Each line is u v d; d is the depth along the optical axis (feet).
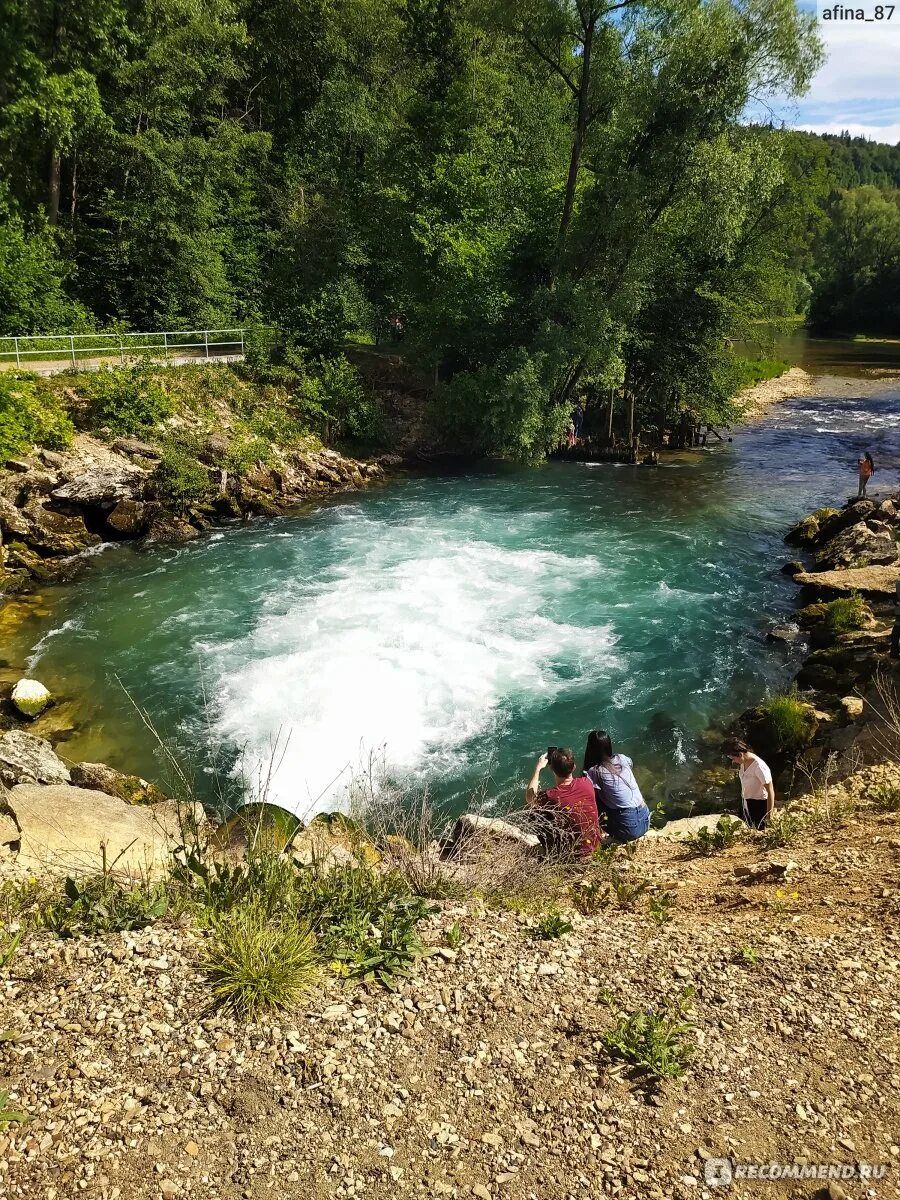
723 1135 9.95
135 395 63.93
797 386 141.08
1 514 51.01
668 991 12.69
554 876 18.28
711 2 72.95
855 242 256.32
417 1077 10.79
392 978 12.75
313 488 70.28
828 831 20.45
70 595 47.52
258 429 72.13
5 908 14.62
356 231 98.58
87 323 77.87
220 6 90.74
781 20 69.31
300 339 84.53
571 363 81.71
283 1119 10.01
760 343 109.60
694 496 71.56
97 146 85.66
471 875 17.44
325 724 32.86
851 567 49.32
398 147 96.78
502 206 90.33
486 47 110.22
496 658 38.86
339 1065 10.86
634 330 88.28
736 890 17.47
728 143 77.25
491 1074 10.89
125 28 74.59
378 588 47.98
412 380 91.45
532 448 81.97
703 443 94.79
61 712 34.19
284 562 52.90
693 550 56.44
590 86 78.54
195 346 79.66
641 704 34.83
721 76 71.92
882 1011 12.14
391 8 118.83
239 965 12.24
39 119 66.03
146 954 12.87
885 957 13.47
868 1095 10.55
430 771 29.68
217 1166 9.31
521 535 59.52
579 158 81.56
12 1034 10.99
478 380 81.71
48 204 85.20
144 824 20.45
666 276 88.43
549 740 31.94
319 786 28.73
